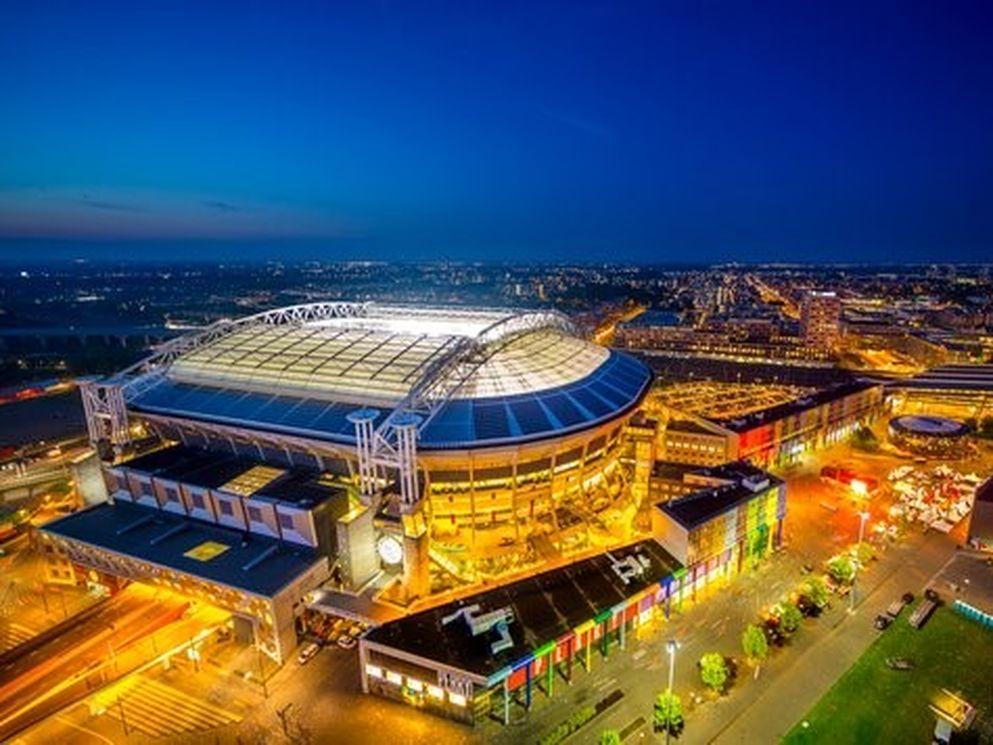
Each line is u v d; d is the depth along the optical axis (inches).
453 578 4790.8
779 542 5275.6
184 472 5172.2
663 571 4402.1
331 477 5231.3
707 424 7062.0
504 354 5984.3
